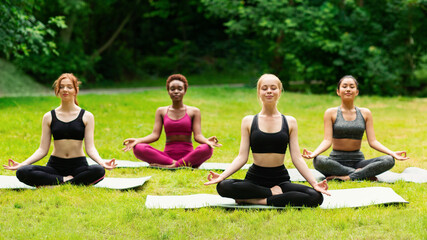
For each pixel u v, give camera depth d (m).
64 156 5.38
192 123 6.88
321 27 20.02
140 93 17.78
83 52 25.00
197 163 6.61
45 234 3.85
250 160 7.53
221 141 9.09
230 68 31.67
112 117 11.71
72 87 5.41
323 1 21.77
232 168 4.68
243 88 21.64
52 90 21.92
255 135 4.67
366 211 4.39
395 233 3.82
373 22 19.91
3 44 13.01
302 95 19.27
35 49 14.09
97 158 5.30
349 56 19.34
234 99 17.45
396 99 17.45
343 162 6.09
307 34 19.94
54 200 4.73
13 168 5.13
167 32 33.72
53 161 5.39
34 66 21.94
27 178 5.12
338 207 4.55
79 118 5.41
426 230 3.83
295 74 24.39
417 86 20.53
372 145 6.06
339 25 20.41
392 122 11.77
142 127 10.39
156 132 6.88
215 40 33.88
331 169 5.91
